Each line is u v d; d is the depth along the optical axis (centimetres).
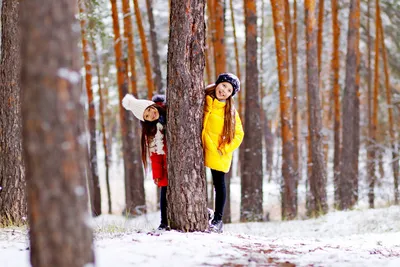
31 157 235
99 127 2694
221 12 1452
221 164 543
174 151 515
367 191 1880
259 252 446
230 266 382
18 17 724
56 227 234
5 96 719
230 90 535
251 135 1487
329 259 438
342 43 2033
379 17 1955
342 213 1194
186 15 513
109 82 2325
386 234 771
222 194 555
